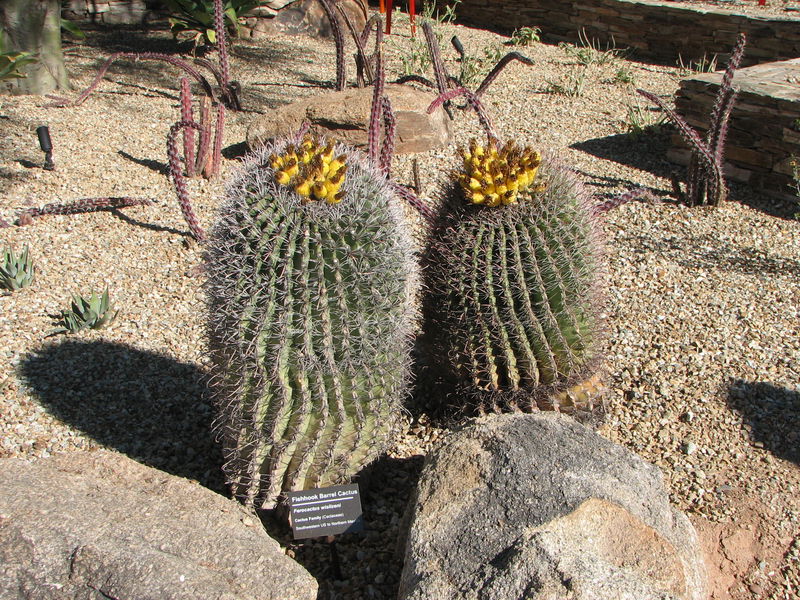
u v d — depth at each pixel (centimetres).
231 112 482
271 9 657
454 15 721
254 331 160
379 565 183
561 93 535
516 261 192
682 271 321
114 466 176
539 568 145
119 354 252
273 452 173
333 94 425
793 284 312
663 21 624
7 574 144
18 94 478
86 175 383
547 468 170
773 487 213
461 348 208
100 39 624
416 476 211
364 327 163
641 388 250
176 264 312
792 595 186
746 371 258
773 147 386
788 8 643
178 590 142
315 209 156
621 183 402
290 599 148
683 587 153
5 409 221
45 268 300
